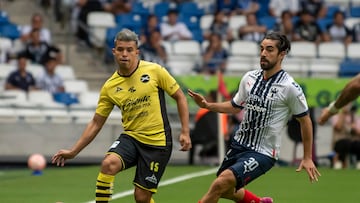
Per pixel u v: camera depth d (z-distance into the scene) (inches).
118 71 799.7
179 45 1943.9
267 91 787.4
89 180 1366.9
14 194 1182.9
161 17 2089.1
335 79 1769.2
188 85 1756.9
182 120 790.5
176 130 1731.1
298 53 1961.1
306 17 2007.9
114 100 795.4
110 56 1939.0
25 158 1726.1
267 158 789.2
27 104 1769.2
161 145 789.9
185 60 1898.4
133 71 789.9
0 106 1754.4
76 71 1932.8
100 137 1745.8
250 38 1973.4
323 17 2119.8
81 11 2001.7
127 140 791.1
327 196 1171.9
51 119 1769.2
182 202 1094.4
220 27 1989.4
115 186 1270.9
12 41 1915.6
